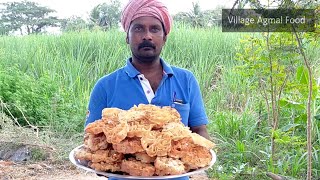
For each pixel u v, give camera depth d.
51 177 5.51
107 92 2.59
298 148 5.41
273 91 5.59
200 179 5.16
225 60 9.95
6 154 6.18
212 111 7.45
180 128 2.10
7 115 7.46
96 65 9.18
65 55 9.80
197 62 9.30
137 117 2.11
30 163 5.95
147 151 1.97
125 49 9.84
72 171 5.73
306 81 5.05
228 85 8.34
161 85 2.56
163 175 1.97
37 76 9.01
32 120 7.38
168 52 9.95
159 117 2.12
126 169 1.99
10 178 5.43
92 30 13.12
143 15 2.42
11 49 10.79
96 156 2.04
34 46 10.66
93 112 2.60
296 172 5.06
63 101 7.48
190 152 2.07
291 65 5.20
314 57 6.95
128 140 2.03
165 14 2.47
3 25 28.75
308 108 4.17
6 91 7.66
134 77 2.55
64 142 6.57
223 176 5.06
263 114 6.67
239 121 6.59
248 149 5.79
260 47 5.54
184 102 2.60
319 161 5.28
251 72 5.72
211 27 13.03
